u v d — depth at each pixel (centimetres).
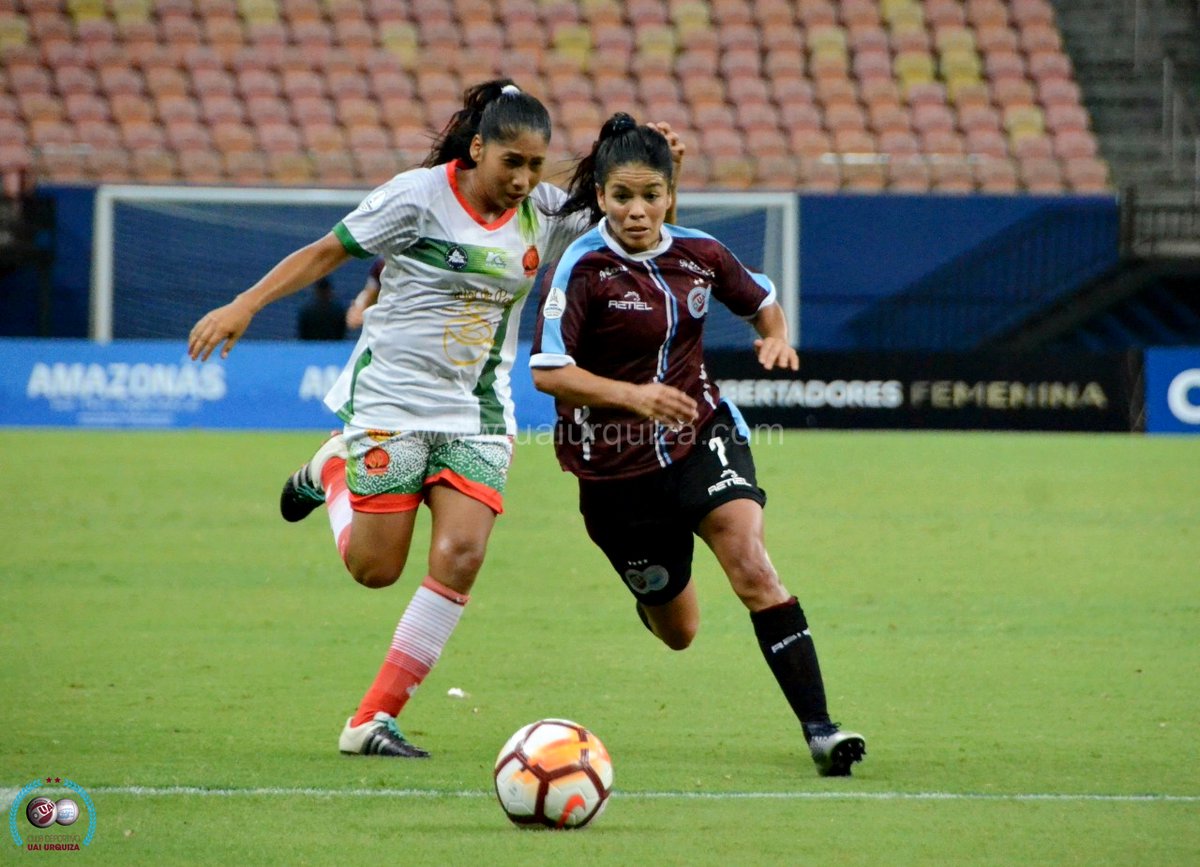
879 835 1670
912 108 9600
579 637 2962
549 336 2003
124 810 1752
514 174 2003
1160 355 7412
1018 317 8206
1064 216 8175
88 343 7188
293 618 3125
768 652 2002
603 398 1941
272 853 1584
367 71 9594
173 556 3884
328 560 3869
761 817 1747
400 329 2083
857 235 8156
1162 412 7400
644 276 2058
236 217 8181
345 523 2180
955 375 7375
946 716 2316
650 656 2784
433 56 9681
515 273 2089
